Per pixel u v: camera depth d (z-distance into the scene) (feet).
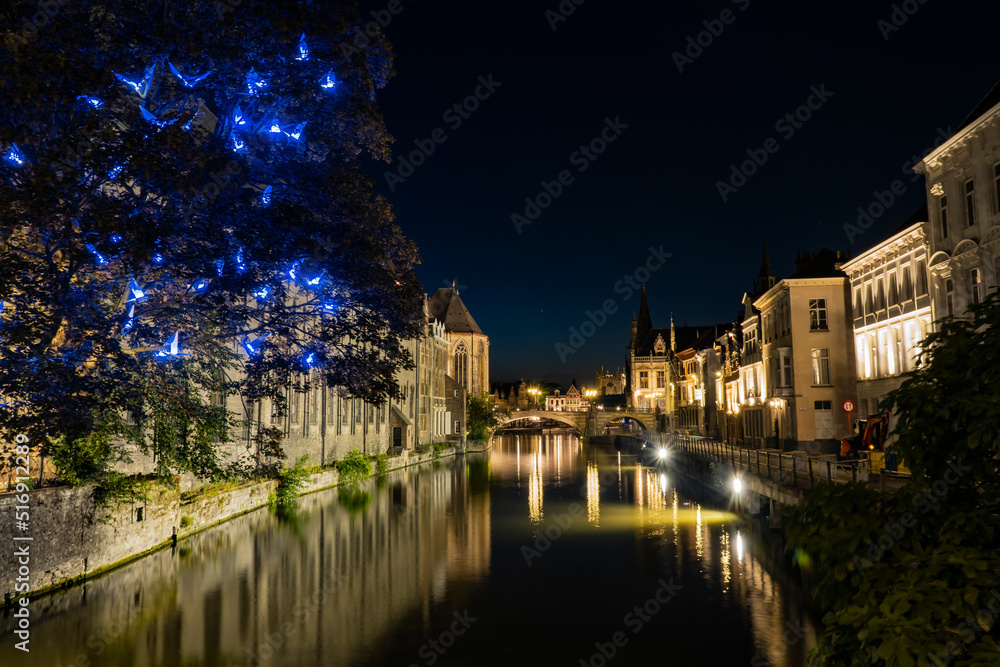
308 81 51.93
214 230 47.11
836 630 17.51
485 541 89.04
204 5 47.24
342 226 56.34
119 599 59.41
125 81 45.55
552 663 45.52
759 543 85.10
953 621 14.55
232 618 55.21
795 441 149.69
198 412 64.13
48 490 57.57
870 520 18.51
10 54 37.42
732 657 46.26
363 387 61.05
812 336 151.02
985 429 16.28
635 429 480.64
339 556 78.74
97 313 44.06
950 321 19.76
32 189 37.81
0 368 40.88
